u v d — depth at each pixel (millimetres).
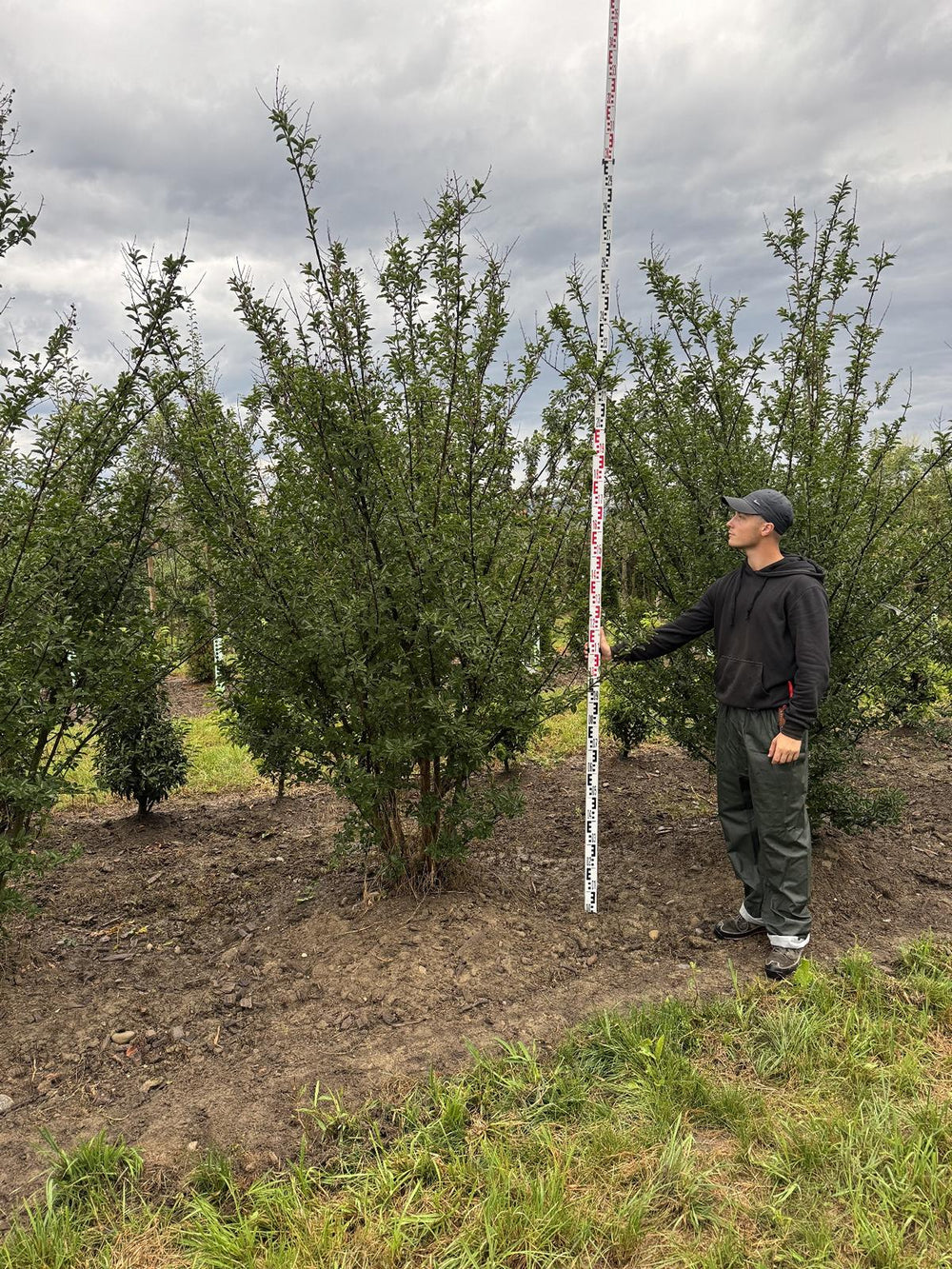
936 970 3520
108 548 3648
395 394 3766
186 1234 2271
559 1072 2900
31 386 3068
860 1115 2643
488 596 3678
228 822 6020
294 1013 3391
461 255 3654
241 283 3684
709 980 3527
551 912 4211
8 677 3195
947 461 4027
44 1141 2678
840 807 4309
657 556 4512
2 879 3504
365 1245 2211
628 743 6824
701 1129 2658
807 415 4441
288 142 3365
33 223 2996
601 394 3797
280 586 3701
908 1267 2119
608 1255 2205
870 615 4125
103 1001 3518
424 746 3838
